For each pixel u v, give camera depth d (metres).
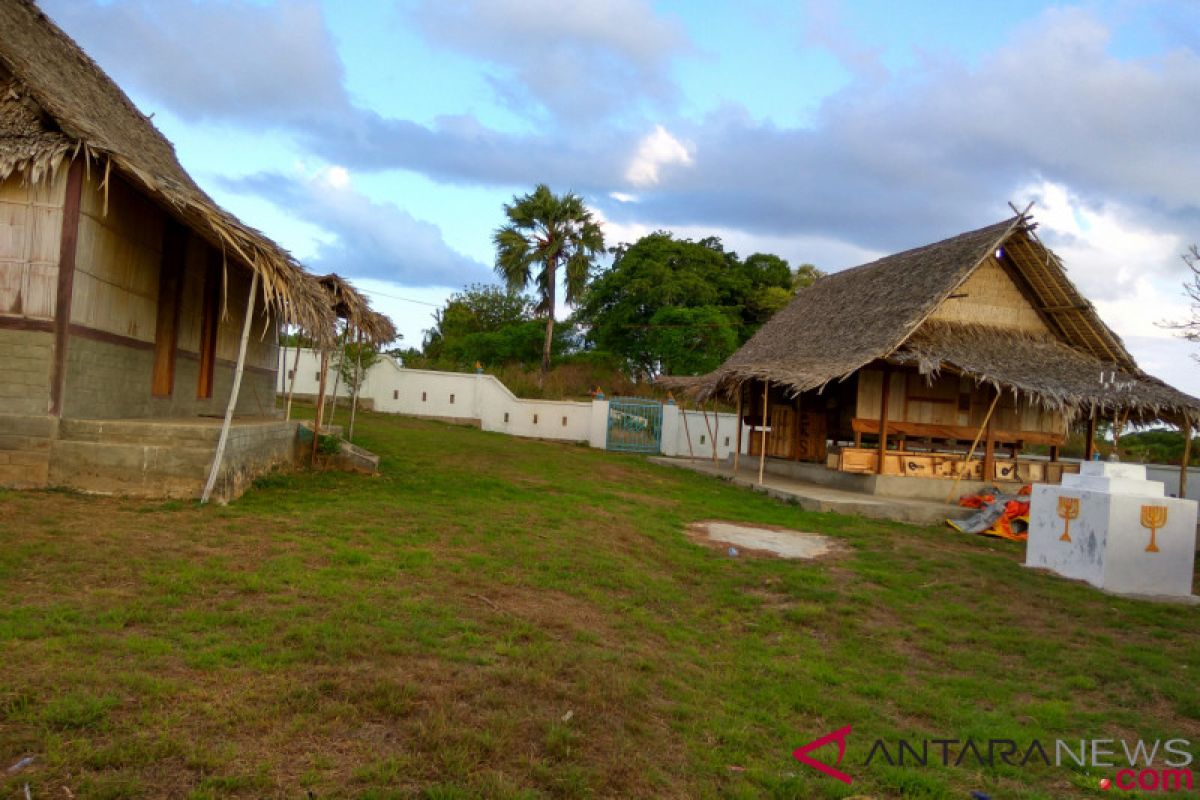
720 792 4.62
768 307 45.19
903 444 19.42
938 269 19.39
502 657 5.93
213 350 15.44
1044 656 7.87
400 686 5.05
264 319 18.47
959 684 7.07
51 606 5.80
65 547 7.27
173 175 13.10
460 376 30.52
